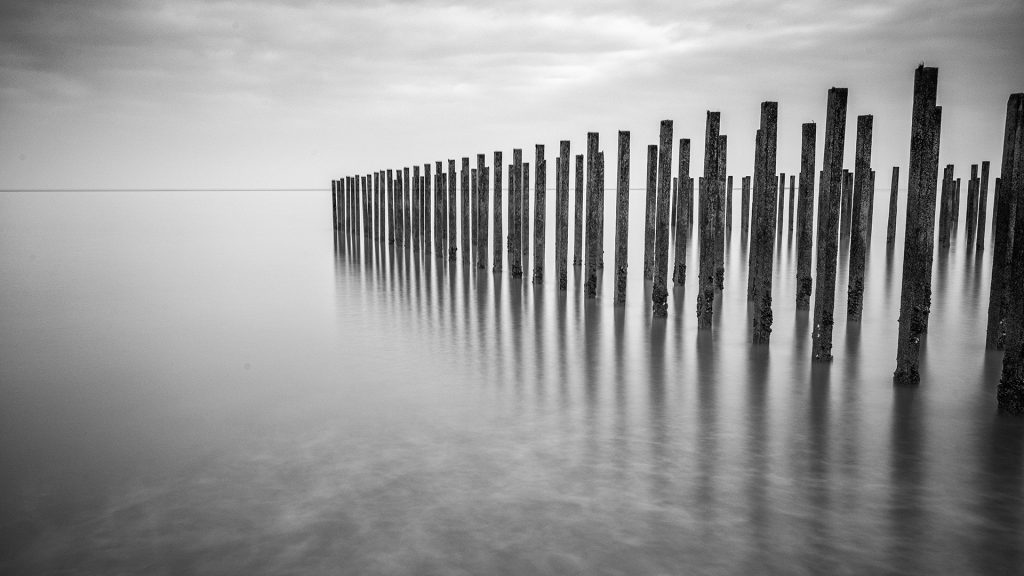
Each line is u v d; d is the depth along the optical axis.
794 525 4.46
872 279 14.78
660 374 7.86
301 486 5.12
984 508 4.67
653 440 5.92
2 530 4.59
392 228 23.56
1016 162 6.11
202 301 13.16
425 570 4.01
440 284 14.85
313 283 15.33
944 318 10.72
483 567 4.04
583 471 5.30
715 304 11.86
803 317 10.60
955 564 4.03
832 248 7.87
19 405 7.12
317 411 6.80
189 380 7.93
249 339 9.98
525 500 4.84
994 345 8.51
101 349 9.46
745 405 6.79
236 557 4.20
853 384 7.38
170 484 5.21
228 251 22.27
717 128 9.42
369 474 5.31
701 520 4.54
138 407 7.01
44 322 11.30
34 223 35.00
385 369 8.29
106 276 16.59
